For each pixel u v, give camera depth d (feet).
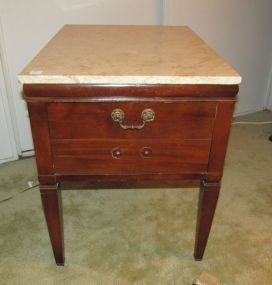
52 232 3.47
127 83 2.57
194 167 3.05
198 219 3.54
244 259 3.92
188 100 2.68
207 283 3.54
